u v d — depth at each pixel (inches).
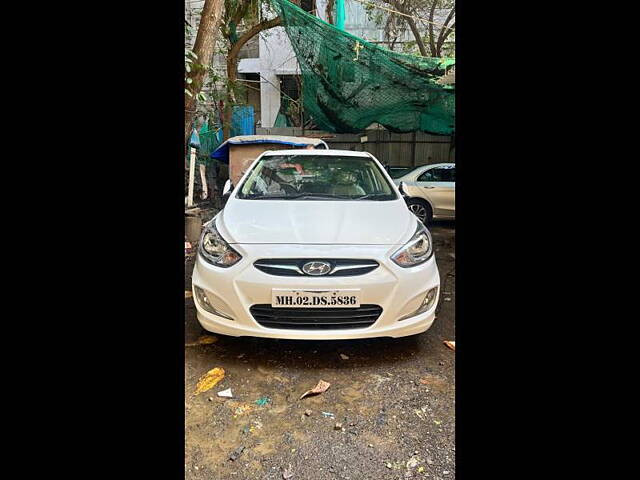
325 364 95.5
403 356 99.3
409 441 71.4
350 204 113.4
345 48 247.4
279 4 239.3
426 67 247.6
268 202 114.3
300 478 63.7
